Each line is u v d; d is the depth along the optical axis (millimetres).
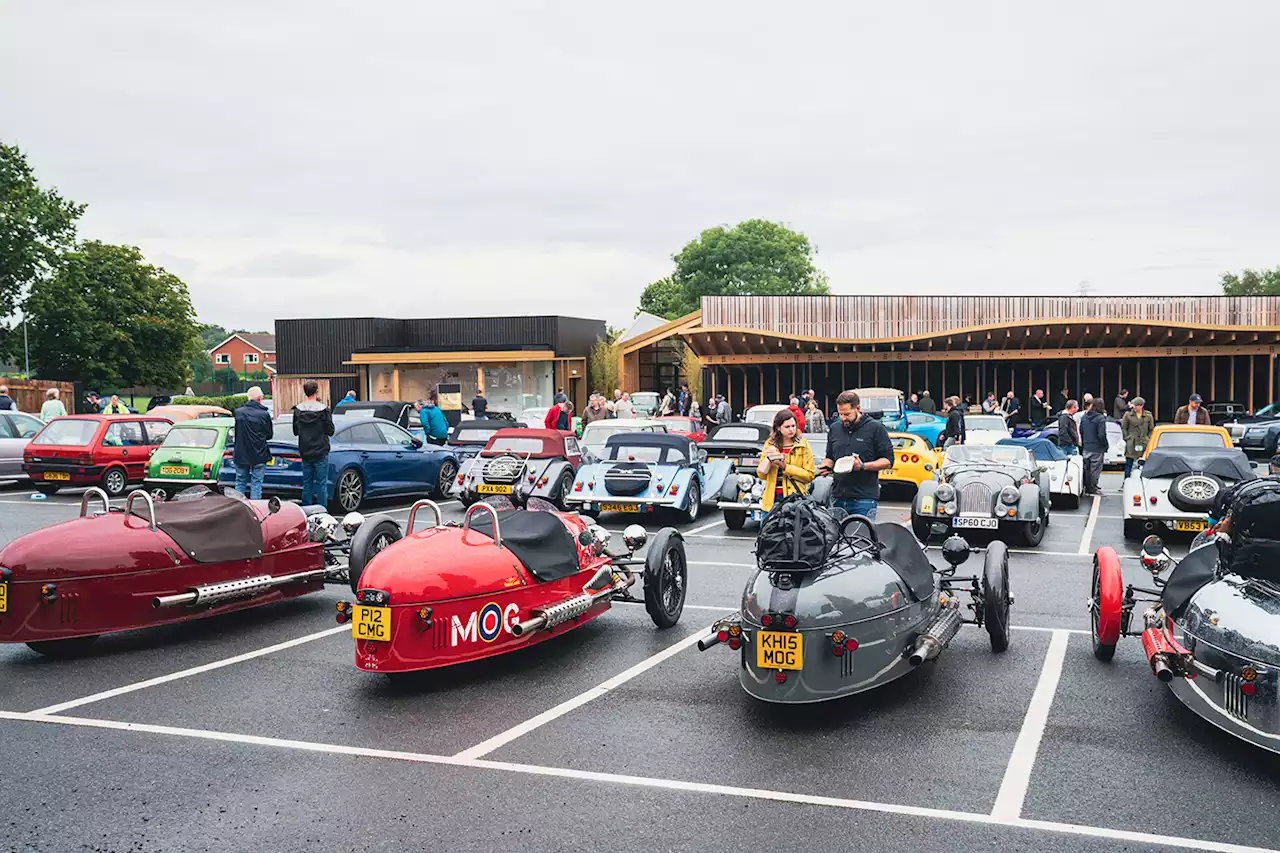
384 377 46344
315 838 4555
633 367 45875
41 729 6066
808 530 6156
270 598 8555
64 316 53188
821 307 36594
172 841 4535
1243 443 29703
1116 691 6625
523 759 5508
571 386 49438
